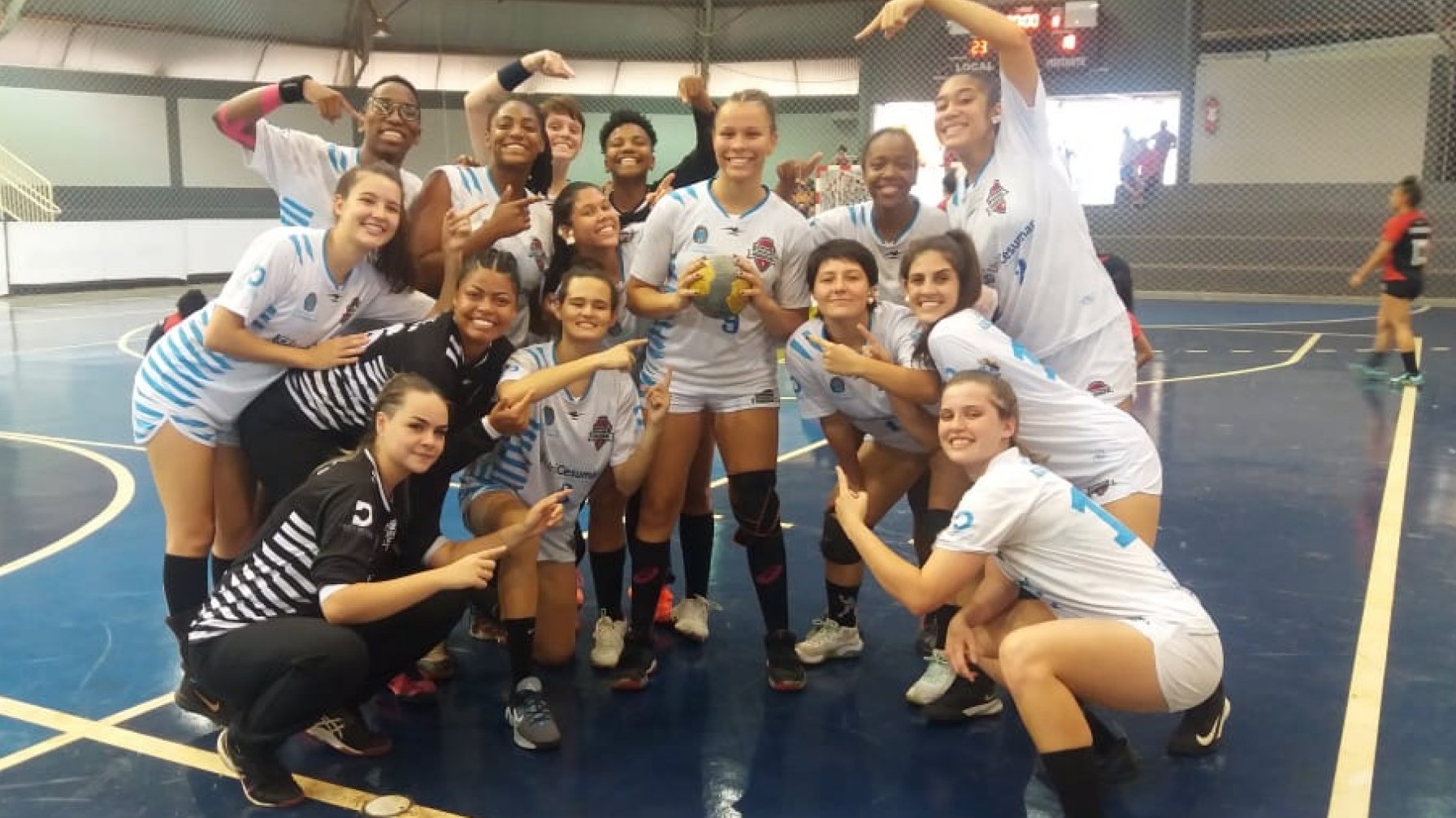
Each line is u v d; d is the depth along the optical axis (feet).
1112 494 10.85
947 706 11.83
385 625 10.61
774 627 12.92
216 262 71.97
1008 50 11.28
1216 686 9.78
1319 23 59.26
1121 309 12.00
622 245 14.57
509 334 13.70
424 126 79.10
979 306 11.56
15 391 32.22
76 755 10.93
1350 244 58.80
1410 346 31.96
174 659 13.29
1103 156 63.21
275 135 13.71
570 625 13.14
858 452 14.12
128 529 18.63
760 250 12.50
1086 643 9.15
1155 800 10.10
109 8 67.46
